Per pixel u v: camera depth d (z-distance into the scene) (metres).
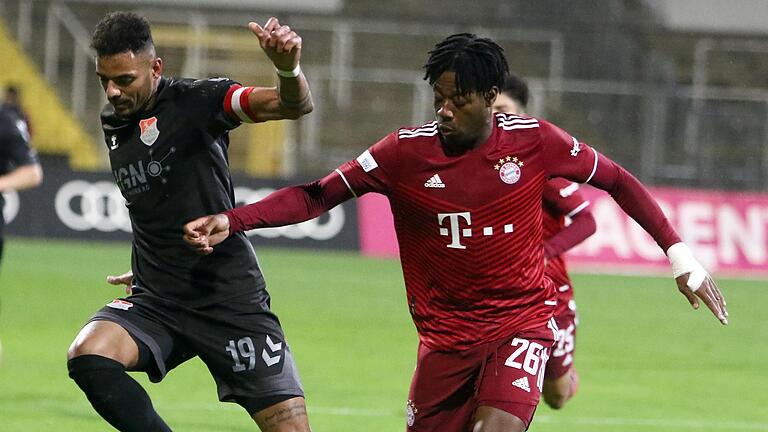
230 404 28.88
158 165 16.64
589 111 92.88
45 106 95.06
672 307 56.34
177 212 16.77
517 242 16.45
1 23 99.44
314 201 16.59
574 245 21.53
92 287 54.03
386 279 62.81
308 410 28.56
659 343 44.06
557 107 92.88
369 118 96.50
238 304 17.14
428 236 16.56
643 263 74.06
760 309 56.47
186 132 16.58
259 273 17.52
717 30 102.25
